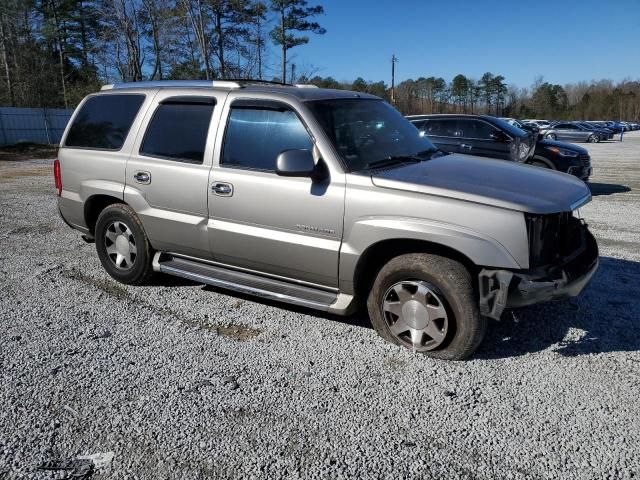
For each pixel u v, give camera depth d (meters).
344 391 3.34
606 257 6.11
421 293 3.65
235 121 4.36
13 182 13.28
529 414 3.09
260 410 3.13
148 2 28.84
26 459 2.70
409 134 4.73
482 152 10.01
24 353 3.83
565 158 11.18
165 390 3.34
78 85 35.47
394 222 3.60
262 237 4.16
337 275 3.92
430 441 2.85
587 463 2.66
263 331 4.22
